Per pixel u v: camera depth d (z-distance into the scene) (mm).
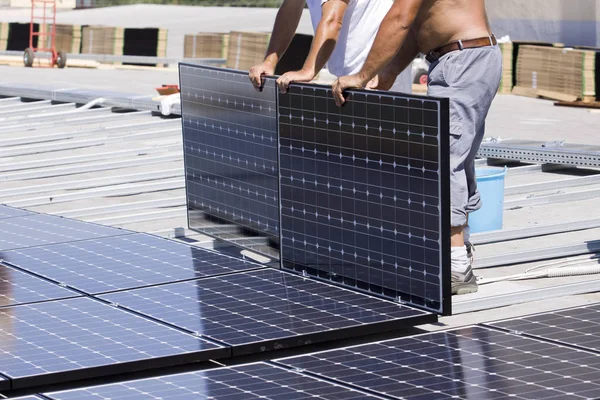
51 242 7375
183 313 5535
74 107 17109
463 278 6172
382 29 5770
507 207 9391
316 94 6195
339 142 6062
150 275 6383
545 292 6258
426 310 5570
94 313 5543
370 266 5945
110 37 33969
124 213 9320
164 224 8734
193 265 6641
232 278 6312
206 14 54312
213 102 7496
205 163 7719
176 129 13953
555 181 10203
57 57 31812
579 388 4301
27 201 9773
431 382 4449
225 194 7496
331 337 5191
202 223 7891
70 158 11945
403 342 5090
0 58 34000
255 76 6855
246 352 4969
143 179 10891
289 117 6473
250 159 7094
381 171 5762
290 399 4281
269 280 6270
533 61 23156
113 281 6234
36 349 4930
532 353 4816
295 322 5348
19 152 12797
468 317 5895
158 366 4785
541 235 8266
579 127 16781
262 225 7062
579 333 5133
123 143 13469
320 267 6348
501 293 6207
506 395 4246
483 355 4816
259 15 53156
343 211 6094
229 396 4340
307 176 6367
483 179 7992
